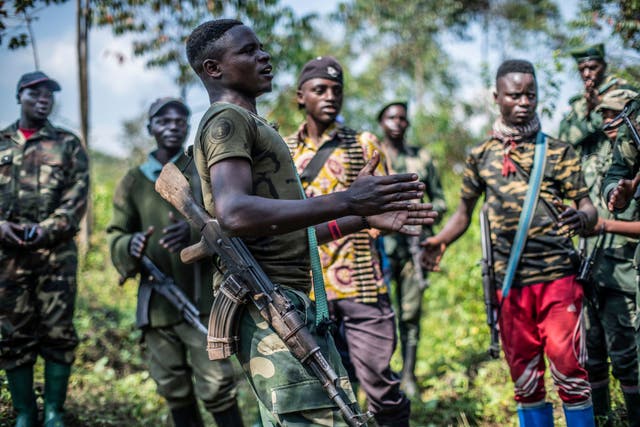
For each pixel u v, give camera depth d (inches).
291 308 108.6
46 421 183.0
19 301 180.9
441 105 641.6
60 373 185.0
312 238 116.4
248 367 111.7
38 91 189.2
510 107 164.9
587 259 162.6
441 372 250.4
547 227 161.2
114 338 275.9
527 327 162.9
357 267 170.9
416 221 123.8
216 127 107.7
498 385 223.5
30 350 182.9
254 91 117.6
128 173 195.8
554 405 195.5
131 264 185.5
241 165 106.1
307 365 107.8
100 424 202.5
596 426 174.9
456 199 440.1
